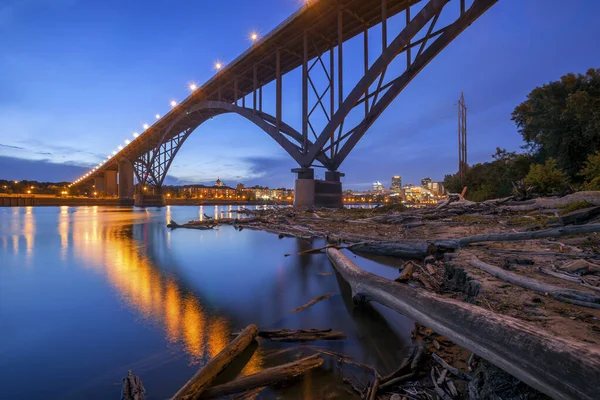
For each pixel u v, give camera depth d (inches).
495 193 986.7
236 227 924.6
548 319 129.3
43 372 144.1
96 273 352.2
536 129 859.4
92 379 138.3
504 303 151.9
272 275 336.2
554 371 82.9
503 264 230.2
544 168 661.9
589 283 170.2
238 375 137.9
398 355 154.2
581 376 76.2
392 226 645.3
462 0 866.1
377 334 180.1
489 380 105.7
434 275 272.8
